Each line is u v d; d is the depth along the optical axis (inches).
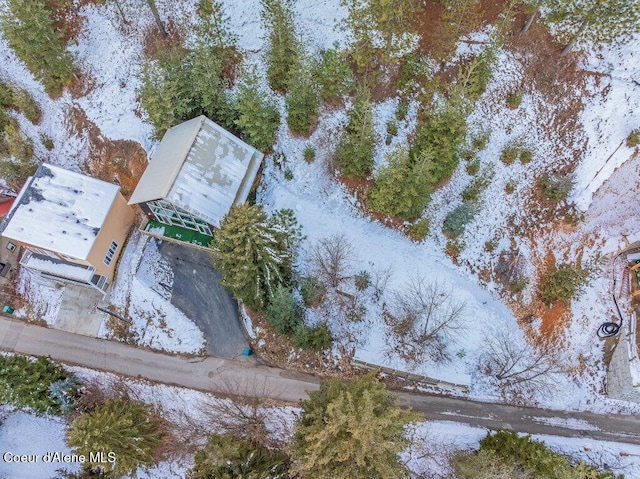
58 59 1202.0
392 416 705.6
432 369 1068.5
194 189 1059.9
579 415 1067.9
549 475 885.8
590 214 1127.0
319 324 1101.1
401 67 1168.8
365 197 1163.9
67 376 1151.6
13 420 1218.6
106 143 1262.3
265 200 1195.9
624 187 1122.7
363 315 1112.8
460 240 1139.3
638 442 1044.5
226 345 1159.0
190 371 1146.0
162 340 1181.1
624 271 1126.4
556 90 1151.6
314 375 1113.4
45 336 1208.8
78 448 913.5
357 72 1182.3
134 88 1268.5
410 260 1134.4
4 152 1266.0
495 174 1157.1
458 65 1167.6
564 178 1124.5
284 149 1208.2
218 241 943.7
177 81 1119.6
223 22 1241.4
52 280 1218.0
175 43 1254.3
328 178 1184.8
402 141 1165.7
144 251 1236.5
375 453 709.9
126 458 927.7
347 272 1123.3
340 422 683.4
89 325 1208.8
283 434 1074.7
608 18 1060.5
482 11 1165.1
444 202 1155.3
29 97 1266.0
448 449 1039.6
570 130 1142.3
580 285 1079.6
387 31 1047.6
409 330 1085.8
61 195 1127.6
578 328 1095.0
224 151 1117.1
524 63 1162.6
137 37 1282.0
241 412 1044.5
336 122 1190.3
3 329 1219.9
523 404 1074.7
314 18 1208.8
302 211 1174.3
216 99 1159.6
